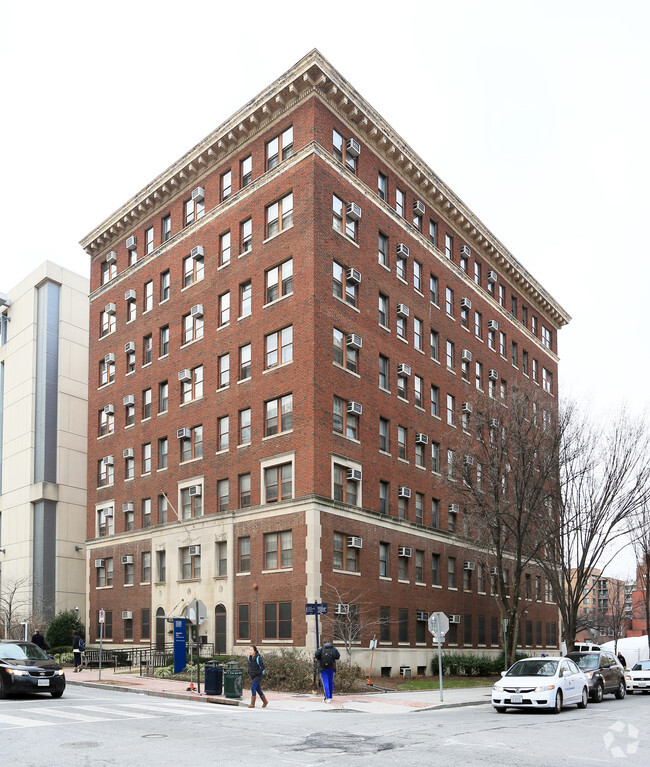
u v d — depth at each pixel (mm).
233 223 42281
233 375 40688
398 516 41750
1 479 61906
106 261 53188
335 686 29359
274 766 12758
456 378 49438
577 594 42562
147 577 44688
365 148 42469
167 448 44844
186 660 35812
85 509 59750
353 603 36781
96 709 21406
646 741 16453
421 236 47062
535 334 63875
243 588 37656
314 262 37094
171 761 13156
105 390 51344
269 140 41125
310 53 38219
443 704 25906
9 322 64625
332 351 37719
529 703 23141
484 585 50125
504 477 42438
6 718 18750
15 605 55375
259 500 37844
